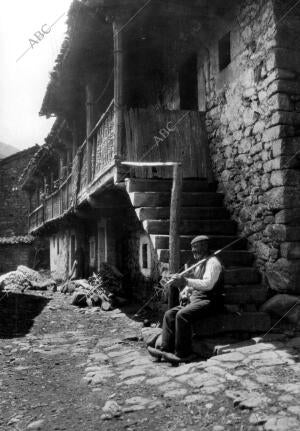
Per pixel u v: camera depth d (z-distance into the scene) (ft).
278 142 20.20
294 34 20.81
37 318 30.30
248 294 20.06
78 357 19.57
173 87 31.50
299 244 19.93
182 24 27.78
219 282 17.69
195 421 11.43
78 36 28.58
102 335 24.38
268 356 15.67
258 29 21.79
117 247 41.01
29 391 15.15
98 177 28.66
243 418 11.27
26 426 12.06
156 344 18.52
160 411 12.23
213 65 26.30
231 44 24.34
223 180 25.35
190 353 17.17
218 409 11.94
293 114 20.44
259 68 21.66
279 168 20.11
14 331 26.17
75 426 11.82
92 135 32.12
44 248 88.89
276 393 12.44
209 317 17.72
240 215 23.67
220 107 25.43
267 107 21.04
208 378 14.11
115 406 12.71
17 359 19.54
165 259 21.03
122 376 15.75
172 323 17.62
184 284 18.33
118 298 34.96
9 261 87.61
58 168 64.44
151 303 31.24
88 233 49.96
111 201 32.76
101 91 38.01
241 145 23.36
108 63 32.76
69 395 14.44
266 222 21.27
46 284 49.62
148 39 30.40
